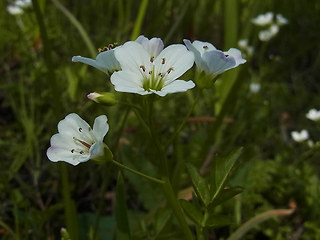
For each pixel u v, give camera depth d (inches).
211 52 5.1
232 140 8.8
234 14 9.5
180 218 5.4
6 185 6.8
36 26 11.2
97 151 5.0
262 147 9.5
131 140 8.5
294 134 9.3
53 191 7.9
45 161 8.3
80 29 9.1
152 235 6.5
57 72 10.1
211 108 10.0
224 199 5.2
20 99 9.6
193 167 5.4
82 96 9.2
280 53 13.1
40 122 9.2
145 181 7.2
